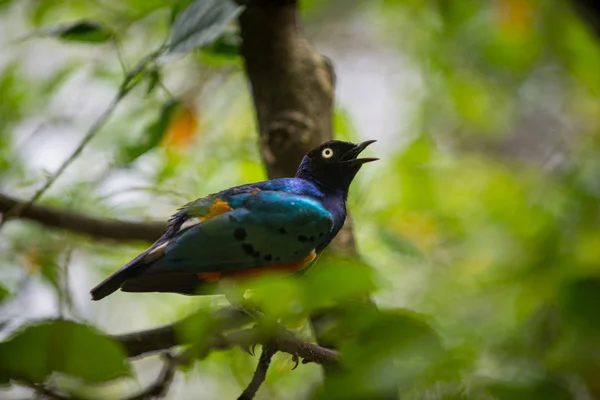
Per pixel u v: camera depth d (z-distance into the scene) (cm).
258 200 871
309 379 1084
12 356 368
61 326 372
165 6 1341
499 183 1727
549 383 343
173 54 714
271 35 1034
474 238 1639
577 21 1697
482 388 359
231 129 1520
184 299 1450
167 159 1303
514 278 1497
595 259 1483
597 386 348
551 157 1888
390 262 1450
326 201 969
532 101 1959
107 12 1467
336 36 2072
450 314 1423
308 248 879
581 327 328
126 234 1138
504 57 1809
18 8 1577
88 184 1310
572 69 1792
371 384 356
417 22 1836
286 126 1008
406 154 1600
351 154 997
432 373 361
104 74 1456
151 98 1391
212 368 1159
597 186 1634
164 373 639
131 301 1480
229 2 727
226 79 1562
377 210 1371
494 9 1747
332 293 389
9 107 1460
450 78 1822
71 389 434
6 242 1231
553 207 1644
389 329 371
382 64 2005
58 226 1103
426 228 1525
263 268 860
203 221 851
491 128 1897
